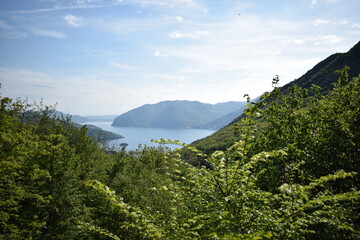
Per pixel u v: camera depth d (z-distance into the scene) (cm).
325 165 1016
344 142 1024
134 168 2072
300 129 1170
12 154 1085
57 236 1199
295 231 452
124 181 1797
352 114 1077
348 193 396
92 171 1873
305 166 1064
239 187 606
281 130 1224
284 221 456
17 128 1281
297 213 457
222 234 455
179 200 736
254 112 516
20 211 1249
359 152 983
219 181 625
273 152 555
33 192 1261
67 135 2209
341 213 477
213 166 637
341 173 462
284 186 444
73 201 1335
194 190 653
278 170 1076
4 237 998
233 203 526
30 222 1182
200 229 560
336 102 1205
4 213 1018
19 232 1068
